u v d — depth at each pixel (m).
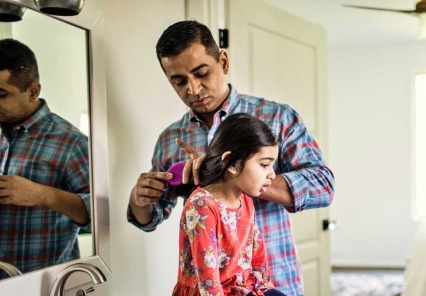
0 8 1.19
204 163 1.12
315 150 1.45
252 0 2.31
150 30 1.83
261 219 1.39
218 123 1.42
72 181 1.39
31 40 1.27
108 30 1.63
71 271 1.25
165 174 1.29
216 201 1.09
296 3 3.71
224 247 1.09
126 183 1.71
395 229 5.18
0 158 1.20
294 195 1.29
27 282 1.23
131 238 1.73
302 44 2.66
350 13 4.01
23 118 1.26
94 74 1.46
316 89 2.76
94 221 1.45
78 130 1.41
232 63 2.20
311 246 2.74
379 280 4.68
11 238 1.21
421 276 3.43
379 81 5.20
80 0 1.27
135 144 1.76
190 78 1.32
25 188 1.26
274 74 2.45
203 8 2.04
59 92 1.35
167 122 1.92
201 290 1.03
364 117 5.24
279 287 1.39
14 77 1.23
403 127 5.16
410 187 5.14
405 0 3.67
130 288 1.73
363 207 5.25
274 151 1.11
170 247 1.94
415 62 5.13
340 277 4.80
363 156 5.24
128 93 1.72
